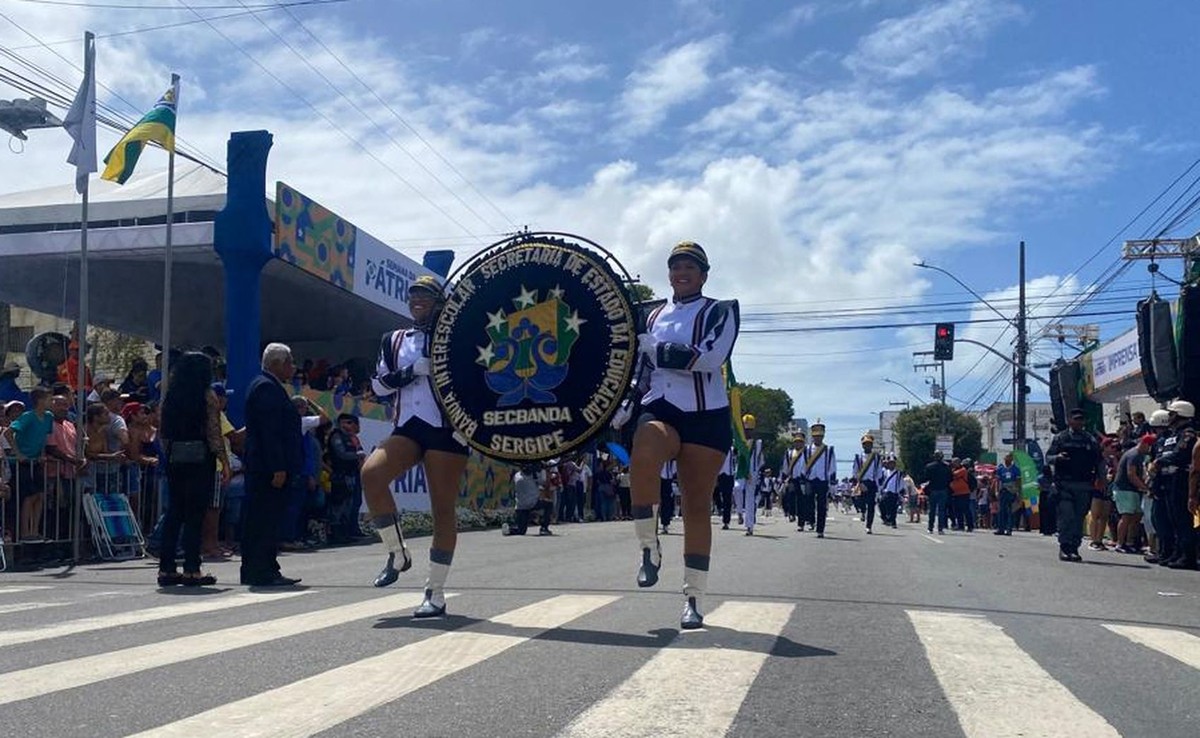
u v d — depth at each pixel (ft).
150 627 20.24
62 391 40.37
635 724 13.11
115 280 66.44
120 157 46.34
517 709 13.74
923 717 13.94
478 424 20.29
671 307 19.86
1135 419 58.13
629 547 46.75
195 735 12.34
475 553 42.24
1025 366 118.73
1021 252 127.54
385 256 71.31
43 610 22.91
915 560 41.78
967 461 95.61
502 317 20.34
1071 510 45.88
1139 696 15.69
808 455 63.16
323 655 17.16
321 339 89.71
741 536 61.26
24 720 13.03
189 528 28.43
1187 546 42.60
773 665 16.96
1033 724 13.64
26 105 55.42
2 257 57.88
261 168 52.95
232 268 52.75
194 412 28.43
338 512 49.60
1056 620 23.71
